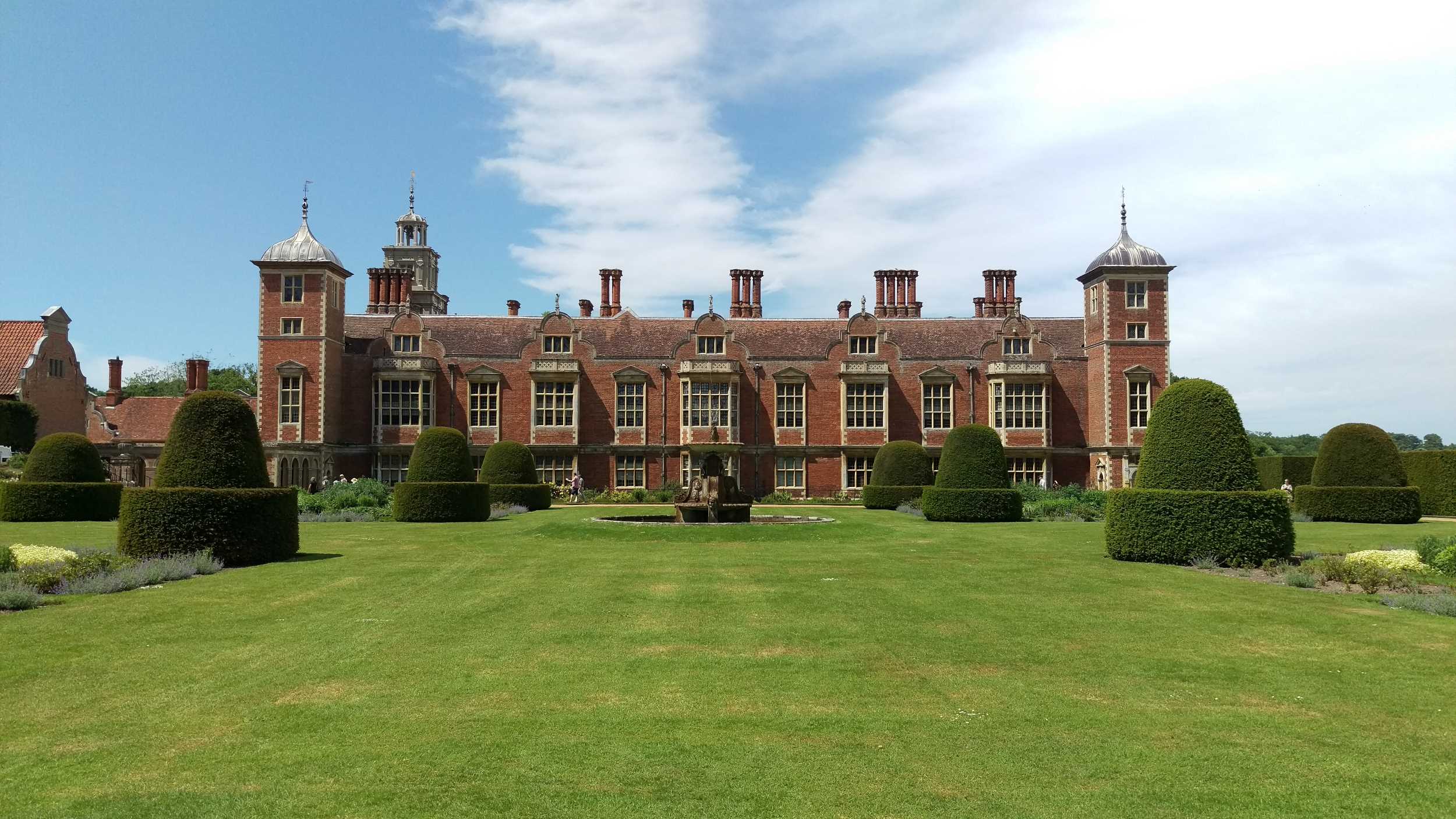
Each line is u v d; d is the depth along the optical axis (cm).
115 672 1113
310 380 5031
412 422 5303
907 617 1454
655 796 770
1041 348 5450
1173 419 2173
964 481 3422
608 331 5556
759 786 791
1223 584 1770
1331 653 1241
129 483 5634
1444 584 1723
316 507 3581
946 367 5469
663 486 5256
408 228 9288
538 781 796
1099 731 933
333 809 736
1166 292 5241
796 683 1089
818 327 5603
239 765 826
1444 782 806
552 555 2195
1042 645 1274
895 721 962
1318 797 775
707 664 1170
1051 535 2742
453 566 1992
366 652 1219
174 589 1689
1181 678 1121
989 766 840
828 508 4378
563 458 5378
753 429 5425
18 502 3294
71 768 815
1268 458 5156
